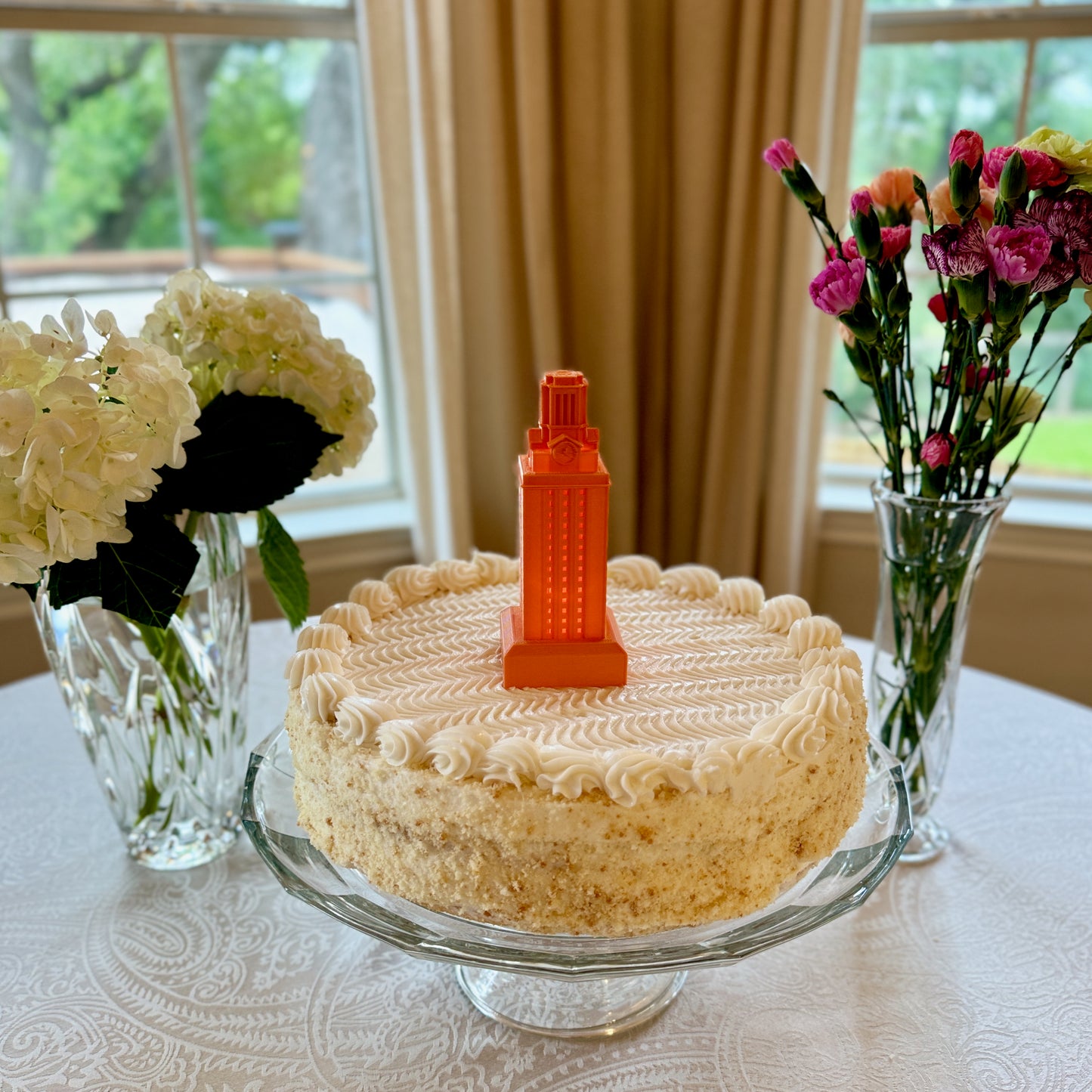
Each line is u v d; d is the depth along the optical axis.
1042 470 2.77
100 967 1.16
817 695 1.10
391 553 2.71
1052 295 1.11
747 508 2.51
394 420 2.87
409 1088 1.00
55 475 1.00
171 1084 1.00
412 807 1.04
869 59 2.55
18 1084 1.00
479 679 1.18
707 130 2.29
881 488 1.29
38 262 2.77
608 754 1.01
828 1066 1.01
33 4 2.28
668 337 2.56
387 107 2.28
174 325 1.24
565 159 2.35
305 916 1.25
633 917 1.02
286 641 1.92
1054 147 1.05
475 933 1.03
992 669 2.67
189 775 1.32
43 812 1.45
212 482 1.17
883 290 1.16
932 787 1.36
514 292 2.42
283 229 2.96
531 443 1.11
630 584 1.47
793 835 1.07
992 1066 1.01
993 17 2.44
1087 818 1.40
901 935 1.20
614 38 2.24
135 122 2.92
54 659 1.27
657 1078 1.01
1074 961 1.15
